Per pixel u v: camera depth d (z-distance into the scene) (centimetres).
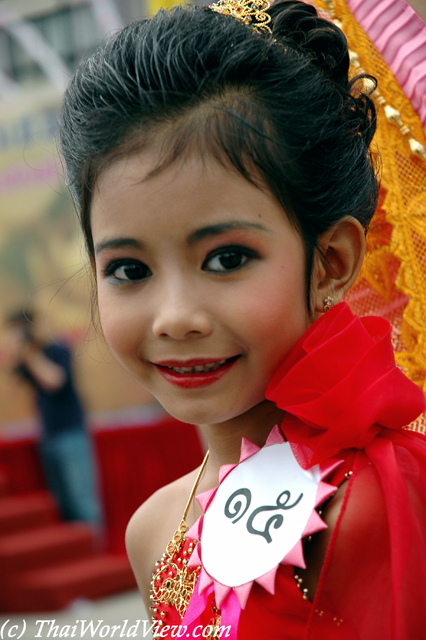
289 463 85
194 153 80
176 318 80
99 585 507
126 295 86
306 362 82
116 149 83
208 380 84
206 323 81
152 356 86
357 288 116
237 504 87
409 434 88
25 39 741
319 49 98
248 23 98
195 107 82
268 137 82
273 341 83
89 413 722
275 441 88
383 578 77
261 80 86
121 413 730
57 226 754
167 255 82
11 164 757
